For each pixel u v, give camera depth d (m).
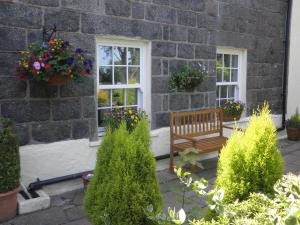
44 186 4.43
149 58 5.30
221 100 6.86
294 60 8.47
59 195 4.26
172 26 5.52
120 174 2.23
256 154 2.49
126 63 5.20
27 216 3.66
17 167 3.56
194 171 5.23
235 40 6.73
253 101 7.41
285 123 8.12
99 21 4.67
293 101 8.62
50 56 3.76
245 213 2.16
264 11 7.39
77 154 4.64
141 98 5.39
